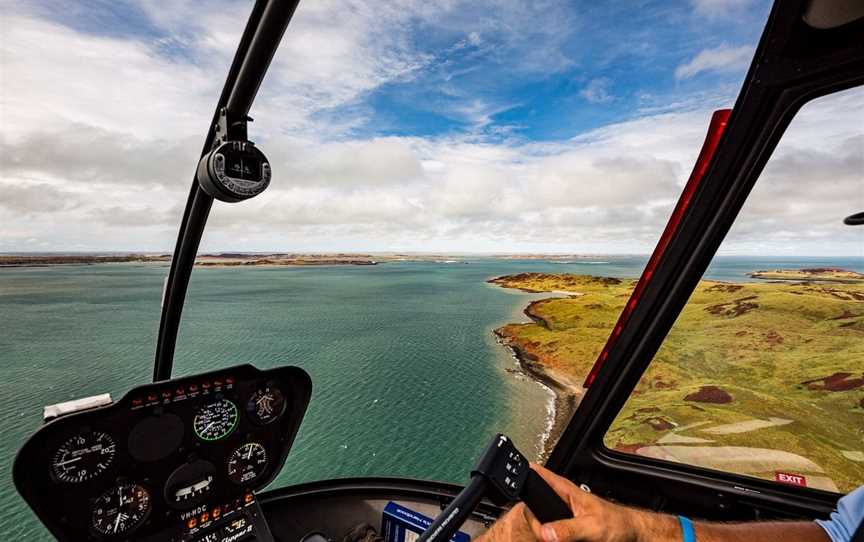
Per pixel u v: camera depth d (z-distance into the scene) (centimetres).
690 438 65
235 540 63
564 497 25
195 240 72
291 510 80
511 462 25
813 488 59
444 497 79
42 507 51
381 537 73
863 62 39
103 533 56
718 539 25
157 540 59
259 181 54
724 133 48
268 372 68
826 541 26
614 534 23
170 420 60
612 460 71
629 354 64
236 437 66
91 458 55
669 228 56
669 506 68
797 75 42
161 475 60
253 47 51
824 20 38
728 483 64
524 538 25
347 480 82
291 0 47
